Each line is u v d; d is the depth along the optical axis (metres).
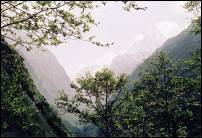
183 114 40.91
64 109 47.09
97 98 47.22
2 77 17.52
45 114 63.50
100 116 46.19
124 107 46.03
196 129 73.81
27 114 20.22
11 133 49.16
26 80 19.05
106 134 45.97
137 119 44.09
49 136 58.75
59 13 12.51
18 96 18.34
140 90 43.59
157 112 42.75
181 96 43.78
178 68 43.47
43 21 12.70
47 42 13.33
